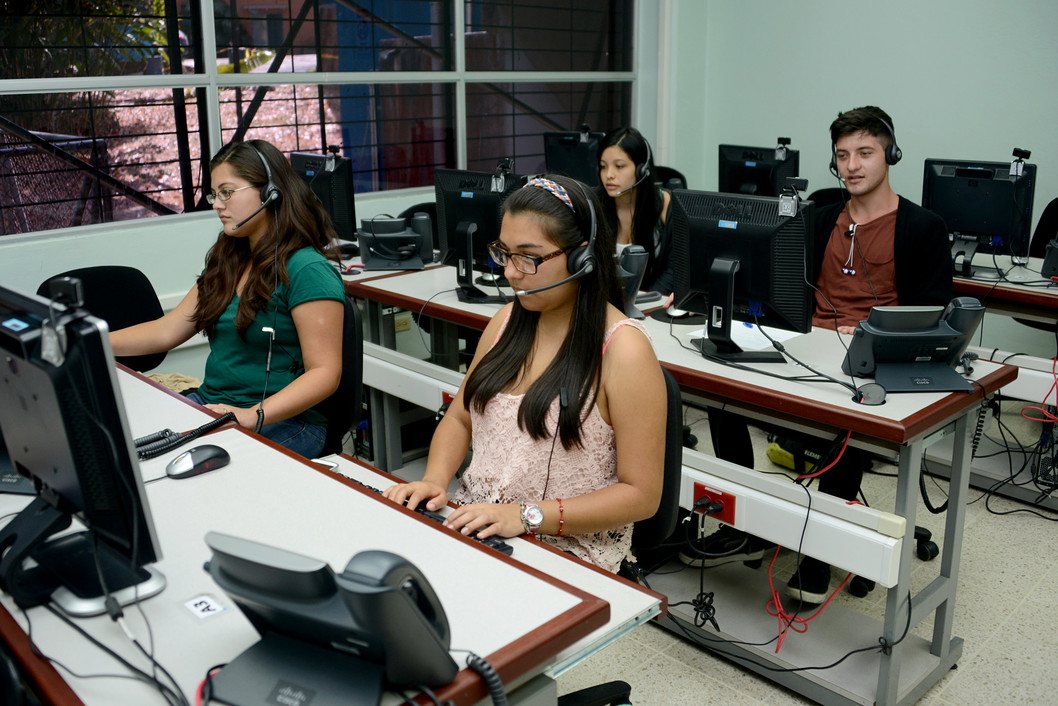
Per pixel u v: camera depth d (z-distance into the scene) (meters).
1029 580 2.51
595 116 5.21
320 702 0.85
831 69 4.74
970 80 4.21
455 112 4.58
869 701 1.88
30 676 0.94
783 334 2.37
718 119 5.34
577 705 1.44
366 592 0.77
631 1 5.16
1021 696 2.02
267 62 3.90
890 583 1.73
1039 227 3.59
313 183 3.56
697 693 2.05
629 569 1.70
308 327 2.00
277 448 1.55
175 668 0.93
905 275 2.71
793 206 2.02
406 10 4.29
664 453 1.47
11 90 3.22
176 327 2.21
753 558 2.43
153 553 1.03
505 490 1.46
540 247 1.37
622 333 1.42
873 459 3.04
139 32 3.51
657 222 3.15
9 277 3.28
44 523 1.11
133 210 3.65
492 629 0.98
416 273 3.25
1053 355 4.07
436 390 2.70
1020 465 3.14
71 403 0.96
